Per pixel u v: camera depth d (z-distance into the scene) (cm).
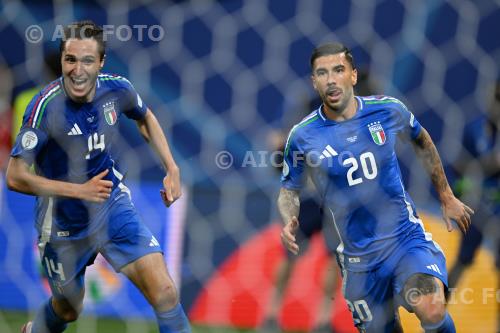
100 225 1427
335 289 1928
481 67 2023
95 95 1397
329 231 1529
